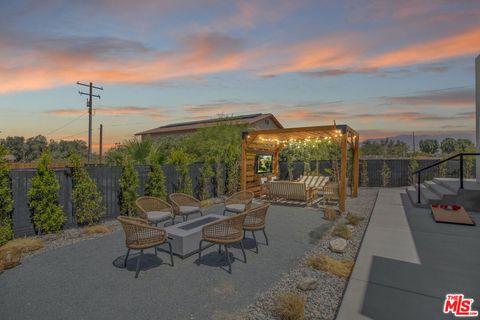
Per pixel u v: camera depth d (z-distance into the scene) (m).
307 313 2.96
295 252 5.04
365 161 16.28
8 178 5.68
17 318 2.91
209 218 5.98
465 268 3.96
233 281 3.82
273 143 14.45
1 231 5.40
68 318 2.91
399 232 5.92
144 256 4.84
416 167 15.15
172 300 3.29
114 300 3.29
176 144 18.59
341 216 8.22
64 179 6.84
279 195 10.34
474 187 8.65
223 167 12.46
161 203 6.64
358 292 3.25
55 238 6.01
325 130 9.20
